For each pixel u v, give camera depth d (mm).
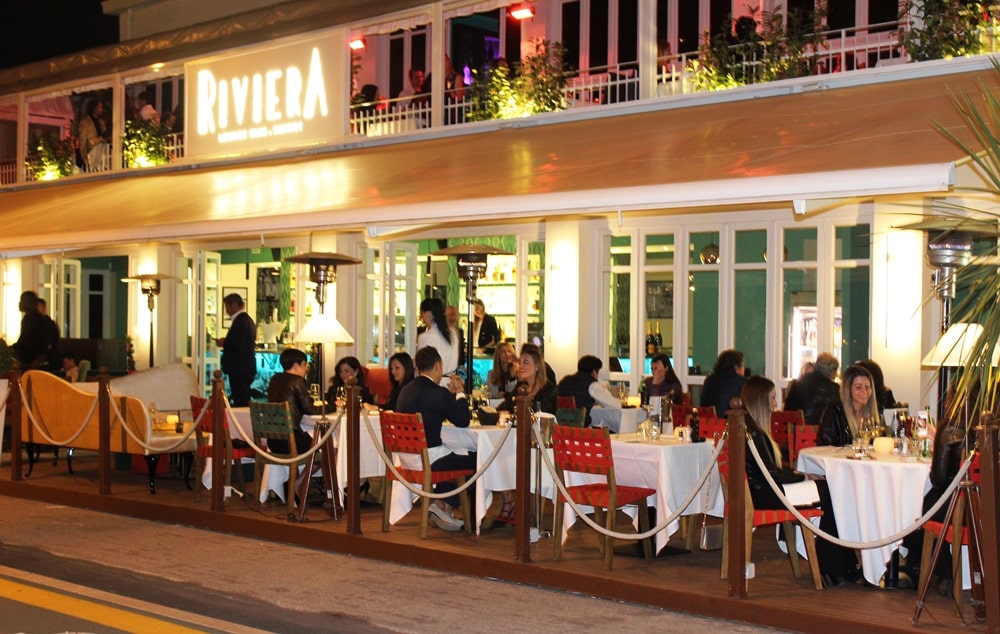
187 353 19344
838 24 14695
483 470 8828
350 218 11164
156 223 13344
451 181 12023
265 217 11938
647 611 7520
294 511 10391
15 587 8164
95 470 13750
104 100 21781
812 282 12977
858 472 7730
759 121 11805
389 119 18750
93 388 13234
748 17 13914
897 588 7766
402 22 16297
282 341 18531
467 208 10281
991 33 12078
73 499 11836
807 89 12836
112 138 20812
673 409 11266
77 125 21703
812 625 6922
